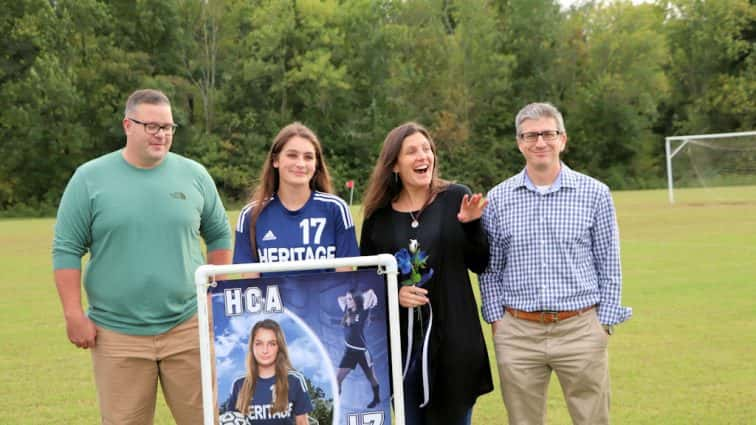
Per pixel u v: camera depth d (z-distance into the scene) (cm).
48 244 2222
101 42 4919
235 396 366
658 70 5853
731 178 3934
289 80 5266
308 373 370
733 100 5891
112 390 426
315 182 440
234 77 5284
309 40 5388
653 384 653
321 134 5422
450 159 5628
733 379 662
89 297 429
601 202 419
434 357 414
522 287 424
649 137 5969
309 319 369
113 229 415
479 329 422
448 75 5656
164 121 415
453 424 416
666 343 792
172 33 5072
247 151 5181
